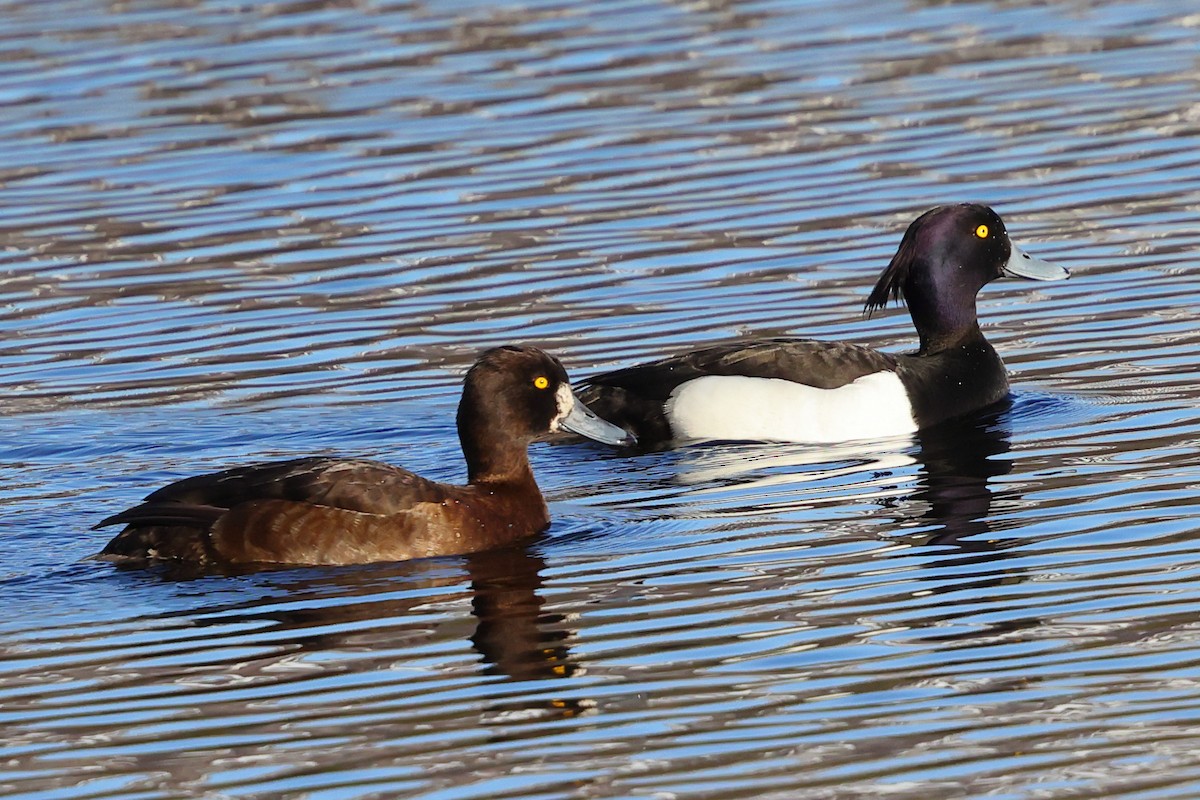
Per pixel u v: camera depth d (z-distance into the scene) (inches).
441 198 761.0
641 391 580.4
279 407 582.9
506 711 365.4
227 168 800.3
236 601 434.6
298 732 359.6
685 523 486.3
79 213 759.7
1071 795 323.0
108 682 387.2
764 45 942.4
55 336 649.0
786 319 647.8
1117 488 490.9
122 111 868.6
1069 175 761.6
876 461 541.3
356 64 921.5
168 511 463.2
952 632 396.5
